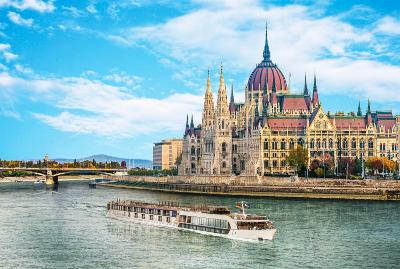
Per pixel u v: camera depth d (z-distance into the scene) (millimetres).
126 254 114375
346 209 187875
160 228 148250
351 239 128625
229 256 112062
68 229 146625
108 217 172250
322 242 125250
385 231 139500
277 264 105625
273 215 170625
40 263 107062
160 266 104312
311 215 170500
